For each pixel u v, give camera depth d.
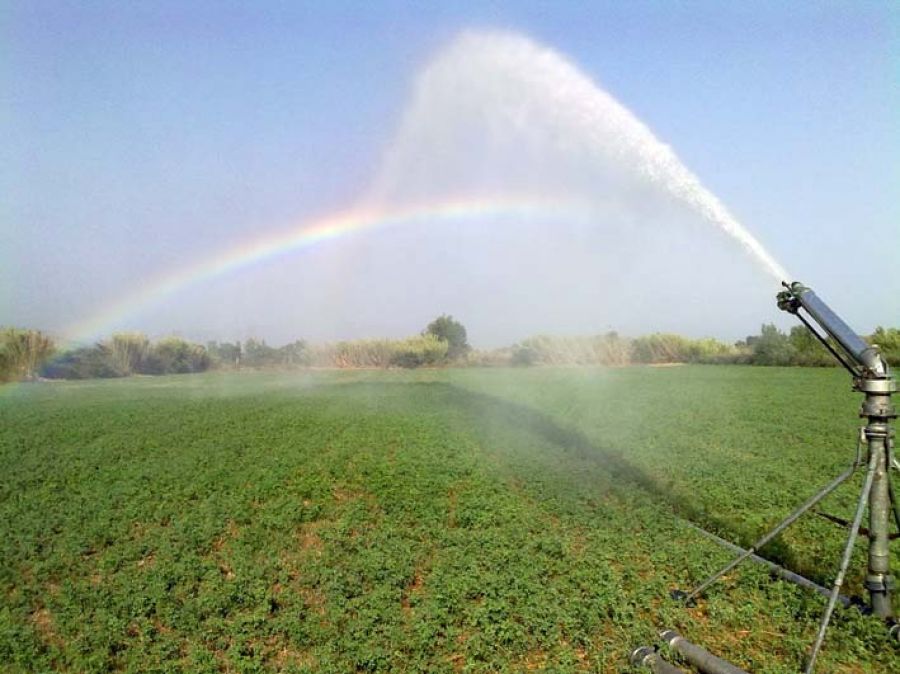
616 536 8.58
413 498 10.49
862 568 7.30
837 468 12.40
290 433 16.47
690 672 5.49
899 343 38.12
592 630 6.17
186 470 12.34
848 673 5.36
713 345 50.88
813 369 42.03
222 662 5.98
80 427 17.77
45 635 6.57
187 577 7.61
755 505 10.05
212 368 46.28
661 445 15.11
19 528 9.27
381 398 25.12
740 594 6.79
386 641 6.11
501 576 7.28
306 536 9.14
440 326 50.72
